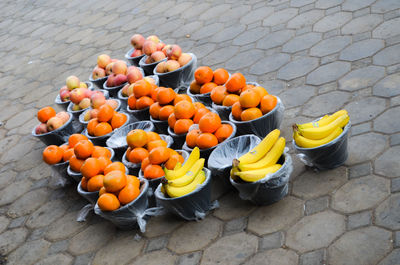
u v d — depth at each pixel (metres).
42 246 3.42
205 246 2.87
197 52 5.68
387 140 3.12
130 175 3.29
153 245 3.03
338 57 4.36
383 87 3.67
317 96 3.94
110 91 4.87
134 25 7.36
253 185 2.78
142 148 3.45
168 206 2.97
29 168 4.62
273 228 2.80
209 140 3.28
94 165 3.30
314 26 5.13
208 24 6.36
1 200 4.22
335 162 3.02
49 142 4.52
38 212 3.87
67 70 6.76
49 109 4.53
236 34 5.75
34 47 8.20
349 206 2.73
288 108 3.96
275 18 5.73
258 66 4.84
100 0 9.38
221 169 3.08
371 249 2.41
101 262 3.05
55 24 8.95
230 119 3.49
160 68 4.70
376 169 2.91
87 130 4.13
